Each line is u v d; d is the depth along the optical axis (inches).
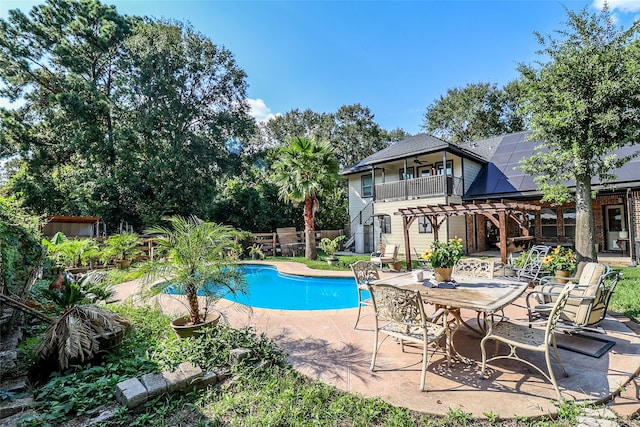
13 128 604.4
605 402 102.9
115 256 420.8
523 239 441.7
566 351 140.4
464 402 103.9
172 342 151.6
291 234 669.9
